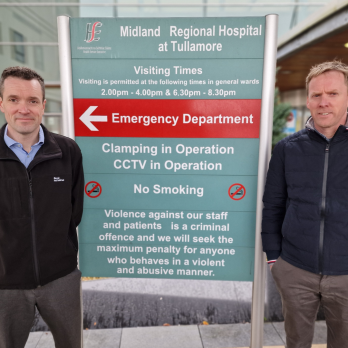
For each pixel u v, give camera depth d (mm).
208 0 7125
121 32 1801
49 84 7516
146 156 1914
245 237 1963
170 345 2346
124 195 1959
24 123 1507
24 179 1521
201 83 1828
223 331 2498
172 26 1779
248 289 3025
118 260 2033
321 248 1613
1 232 1519
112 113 1880
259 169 1873
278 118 7449
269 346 2342
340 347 1712
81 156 1757
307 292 1704
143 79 1841
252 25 1755
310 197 1625
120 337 2424
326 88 1574
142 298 2877
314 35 6391
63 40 1807
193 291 2986
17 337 1633
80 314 1807
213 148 1885
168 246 2002
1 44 7289
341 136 1574
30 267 1559
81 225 2002
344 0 5168
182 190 1938
